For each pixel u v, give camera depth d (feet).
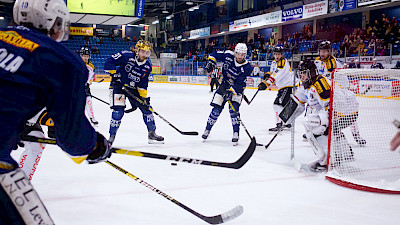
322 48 15.75
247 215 7.61
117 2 56.70
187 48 106.63
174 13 102.89
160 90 55.31
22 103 3.80
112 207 7.93
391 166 11.73
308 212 7.84
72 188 9.14
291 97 12.03
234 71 15.31
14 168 3.85
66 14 4.72
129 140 15.93
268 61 60.08
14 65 3.80
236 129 15.26
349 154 11.03
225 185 9.68
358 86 12.70
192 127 20.06
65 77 4.00
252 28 77.15
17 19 4.49
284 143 15.76
